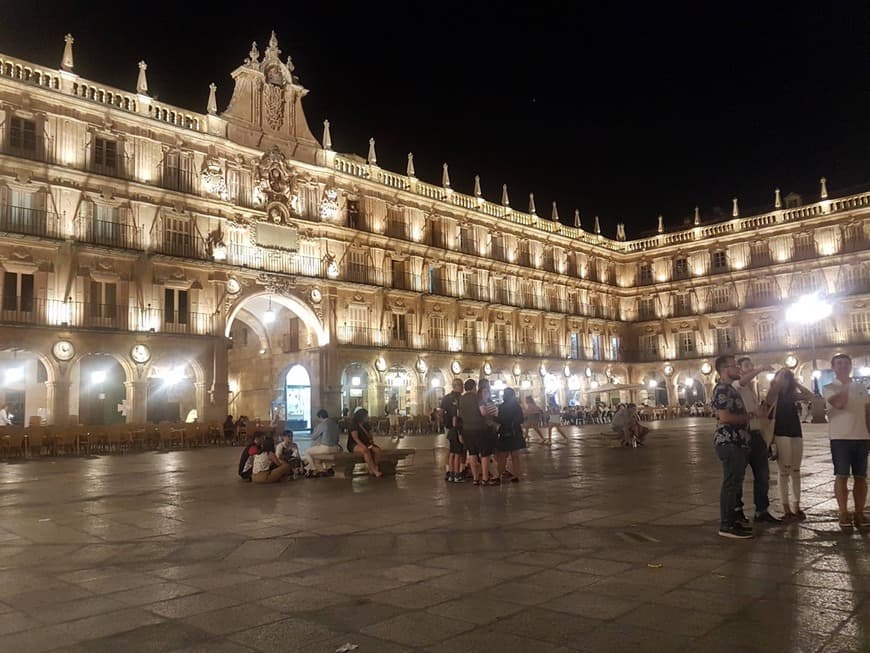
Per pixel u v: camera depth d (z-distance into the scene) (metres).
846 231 56.25
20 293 32.16
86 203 34.34
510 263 57.31
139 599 6.24
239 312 45.69
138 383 34.91
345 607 5.88
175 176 38.03
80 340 33.19
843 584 6.16
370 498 12.23
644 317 68.25
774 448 9.98
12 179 31.98
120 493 13.94
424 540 8.50
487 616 5.54
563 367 60.66
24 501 12.98
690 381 63.81
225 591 6.46
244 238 40.56
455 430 14.58
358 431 15.93
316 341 44.06
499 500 11.59
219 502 12.21
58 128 33.81
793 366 57.22
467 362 52.69
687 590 6.11
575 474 15.32
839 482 8.69
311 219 43.94
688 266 65.50
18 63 32.69
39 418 30.34
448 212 53.28
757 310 59.94
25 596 6.40
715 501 10.98
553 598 5.98
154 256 35.94
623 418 24.41
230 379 51.41
